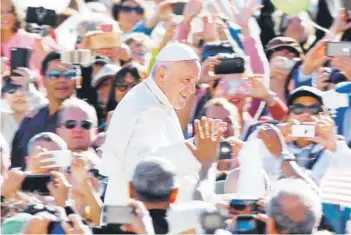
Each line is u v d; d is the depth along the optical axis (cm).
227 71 2559
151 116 2100
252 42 2767
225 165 2259
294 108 2386
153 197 1894
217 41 2697
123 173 2103
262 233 1903
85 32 2852
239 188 2167
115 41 2773
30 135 2503
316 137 2264
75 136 2289
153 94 2114
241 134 2519
